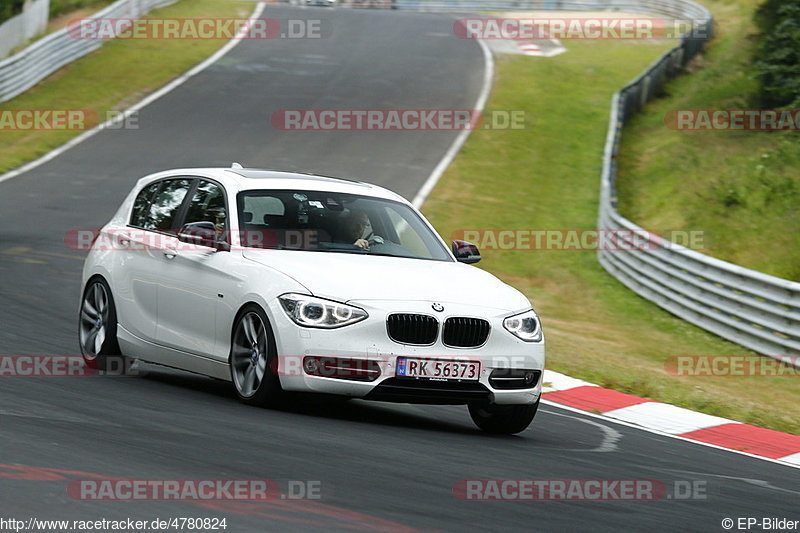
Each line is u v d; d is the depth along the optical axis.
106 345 29.19
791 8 97.06
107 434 19.91
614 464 23.31
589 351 41.81
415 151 85.38
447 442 23.38
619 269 60.19
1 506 14.64
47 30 114.88
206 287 26.33
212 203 27.81
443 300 24.77
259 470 18.20
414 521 15.99
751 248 65.38
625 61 128.50
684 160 84.00
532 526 16.59
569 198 77.19
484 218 69.69
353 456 20.27
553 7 167.00
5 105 91.56
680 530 17.61
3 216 60.09
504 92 107.50
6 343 31.55
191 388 27.48
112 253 29.78
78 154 78.75
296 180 28.73
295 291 24.28
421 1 168.62
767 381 42.25
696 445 28.28
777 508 20.70
